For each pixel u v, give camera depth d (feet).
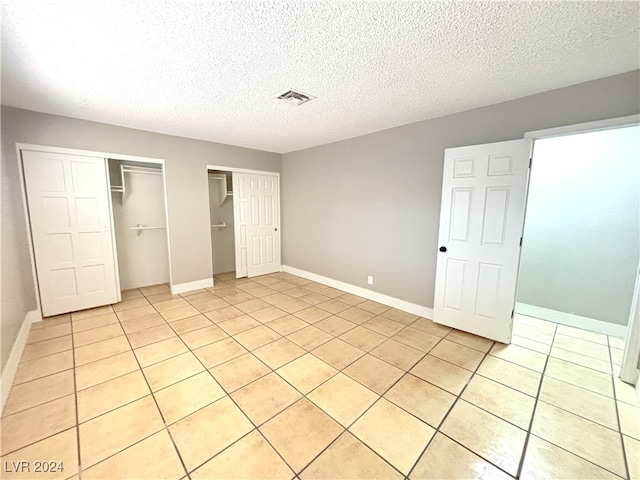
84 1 4.08
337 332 9.00
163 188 12.95
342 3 4.17
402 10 4.33
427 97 7.79
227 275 16.12
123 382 6.33
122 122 10.19
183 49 5.46
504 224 7.96
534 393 6.11
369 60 5.86
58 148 9.43
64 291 10.03
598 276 9.16
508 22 4.59
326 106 8.52
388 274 11.44
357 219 12.50
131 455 4.50
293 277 15.89
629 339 6.44
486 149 8.10
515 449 4.70
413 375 6.73
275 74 6.50
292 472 4.25
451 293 9.18
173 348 7.87
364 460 4.47
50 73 6.40
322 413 5.46
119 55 5.67
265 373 6.74
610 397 5.99
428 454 4.58
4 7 4.17
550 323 9.90
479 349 8.00
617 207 8.79
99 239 10.63
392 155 10.89
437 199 9.68
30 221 9.12
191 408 5.55
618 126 6.43
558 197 9.79
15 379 6.37
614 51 5.41
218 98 7.91
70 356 7.38
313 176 14.52
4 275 6.84
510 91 7.33
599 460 4.50
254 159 15.11
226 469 4.29
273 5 4.21
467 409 5.61
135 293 12.64
